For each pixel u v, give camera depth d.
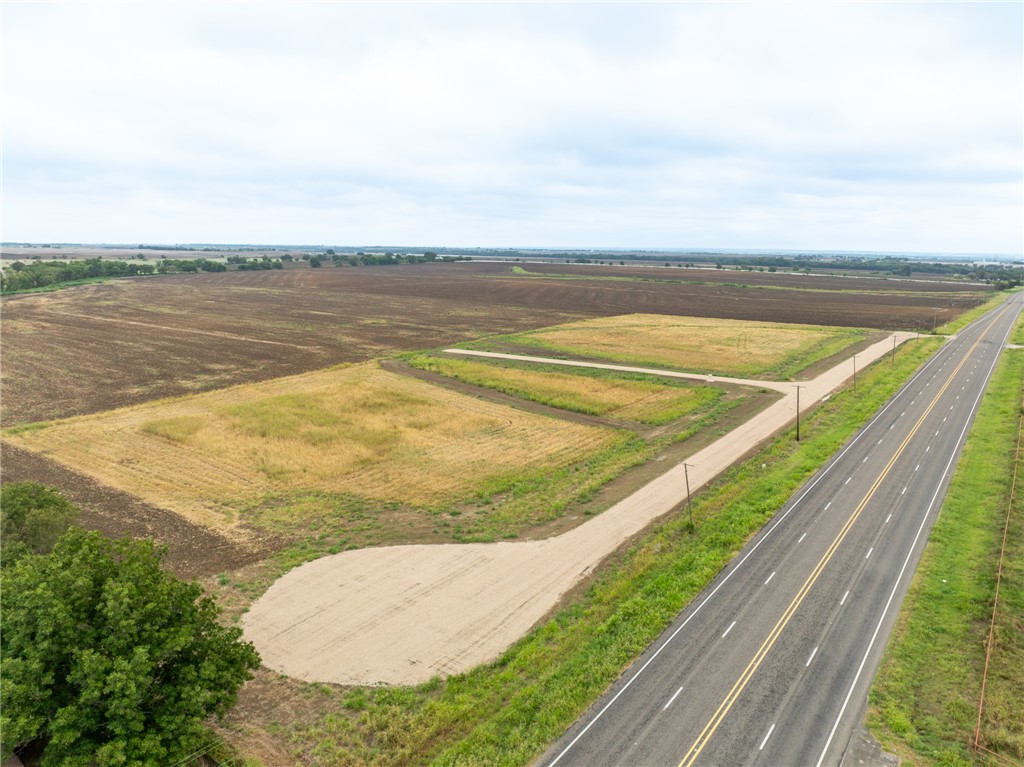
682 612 33.06
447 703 27.20
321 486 49.81
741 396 75.19
